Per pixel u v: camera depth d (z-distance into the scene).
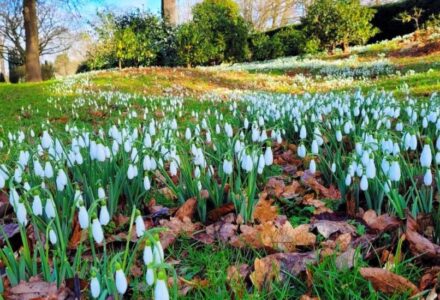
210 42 25.94
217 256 2.79
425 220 2.84
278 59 26.58
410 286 2.22
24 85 18.00
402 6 26.17
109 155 3.63
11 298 2.23
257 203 3.41
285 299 2.33
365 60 21.44
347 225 3.14
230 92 15.48
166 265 1.70
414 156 4.50
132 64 26.56
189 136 4.41
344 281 2.39
